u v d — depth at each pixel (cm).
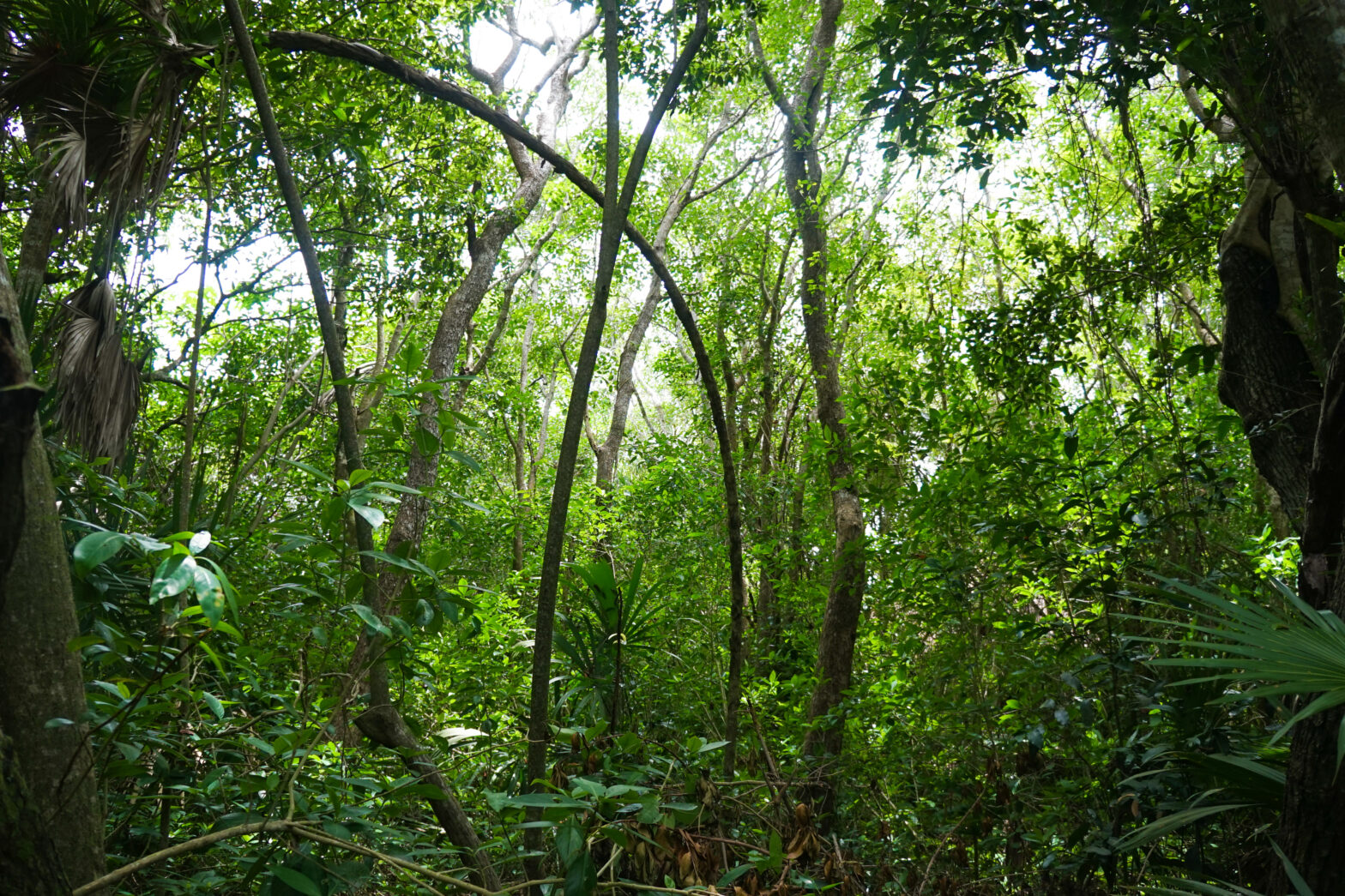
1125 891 342
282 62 605
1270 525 556
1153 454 436
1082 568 397
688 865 234
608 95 289
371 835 222
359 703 274
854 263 1086
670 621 612
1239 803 256
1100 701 395
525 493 1116
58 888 136
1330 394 267
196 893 236
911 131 470
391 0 757
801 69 1009
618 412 1571
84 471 290
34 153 484
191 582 145
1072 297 574
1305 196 391
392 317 1146
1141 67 439
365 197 856
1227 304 504
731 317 1291
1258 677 194
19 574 164
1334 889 215
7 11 427
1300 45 260
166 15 420
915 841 421
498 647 519
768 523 959
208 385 970
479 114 342
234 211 830
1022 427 506
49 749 162
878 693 524
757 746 461
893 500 527
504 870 316
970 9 424
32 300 390
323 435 1055
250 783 204
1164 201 576
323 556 224
